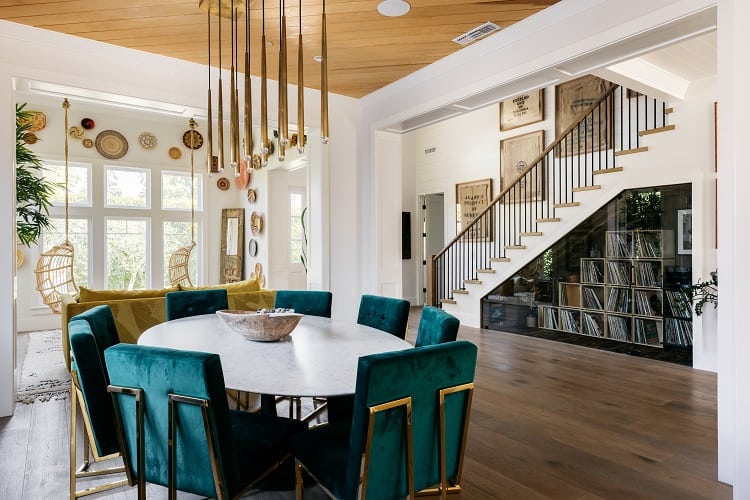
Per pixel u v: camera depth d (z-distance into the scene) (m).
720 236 2.31
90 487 2.32
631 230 5.19
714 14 2.44
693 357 4.55
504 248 6.50
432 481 1.72
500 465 2.53
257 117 4.45
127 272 7.93
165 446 1.64
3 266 3.27
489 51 3.61
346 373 1.82
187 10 3.15
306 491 2.28
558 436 2.92
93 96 3.81
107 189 7.77
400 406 1.55
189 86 4.11
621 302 5.30
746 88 2.18
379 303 3.12
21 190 4.85
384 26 3.38
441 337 2.11
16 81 3.44
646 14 2.63
